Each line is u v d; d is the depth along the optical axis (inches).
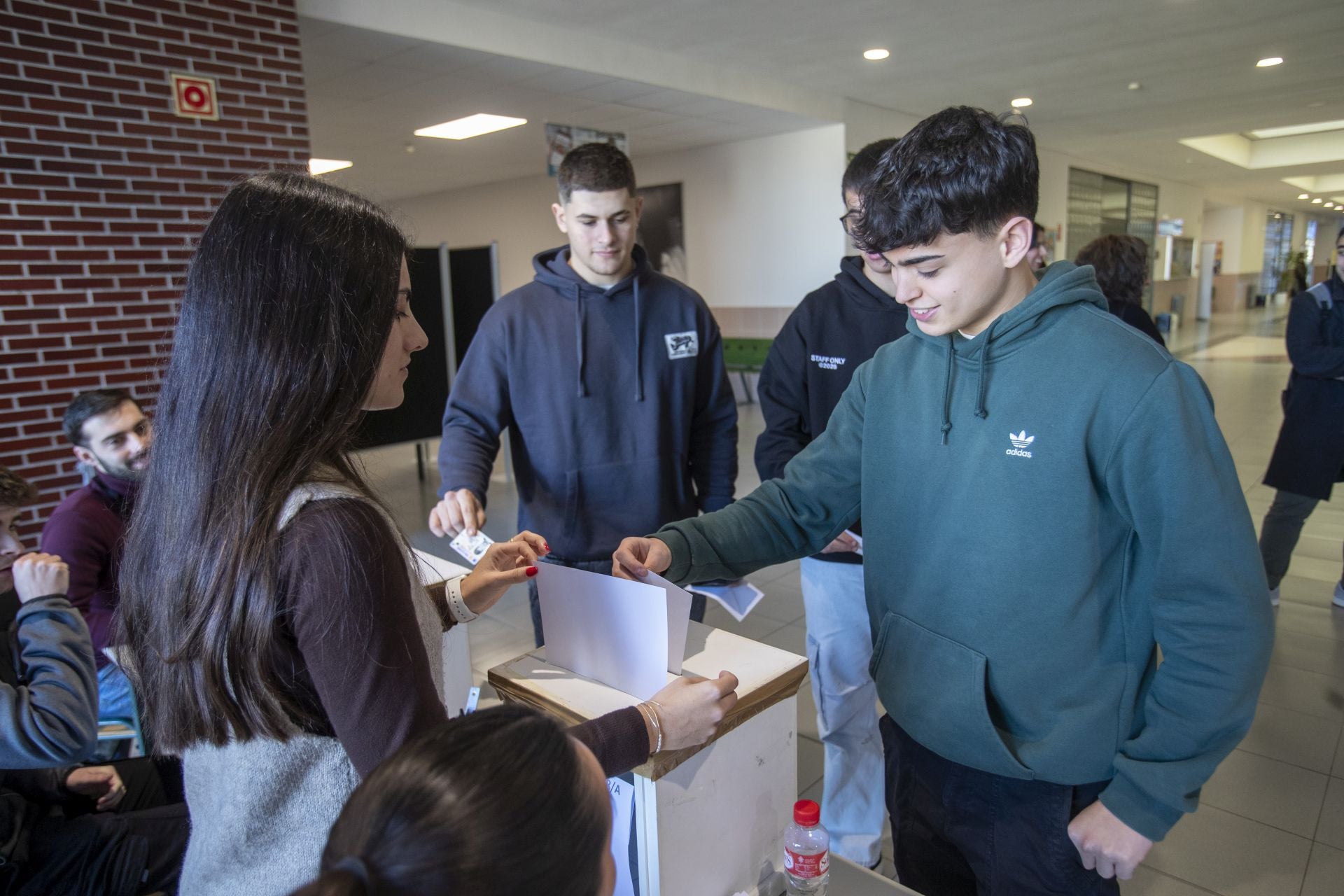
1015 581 35.5
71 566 76.9
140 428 80.4
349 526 24.4
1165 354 32.8
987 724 36.6
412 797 15.9
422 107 237.3
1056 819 36.3
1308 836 77.0
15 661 57.1
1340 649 114.8
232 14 140.2
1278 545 127.3
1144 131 360.2
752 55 225.5
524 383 70.4
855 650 68.3
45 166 123.0
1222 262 806.5
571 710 32.9
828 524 47.5
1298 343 119.5
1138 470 32.2
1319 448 119.8
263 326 25.0
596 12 185.6
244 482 24.3
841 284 68.2
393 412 226.8
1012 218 33.0
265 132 145.8
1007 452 35.3
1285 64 243.8
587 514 71.7
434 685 26.8
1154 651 36.4
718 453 77.3
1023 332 34.8
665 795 30.9
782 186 309.3
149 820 58.6
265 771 26.0
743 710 33.1
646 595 32.2
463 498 54.4
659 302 72.1
